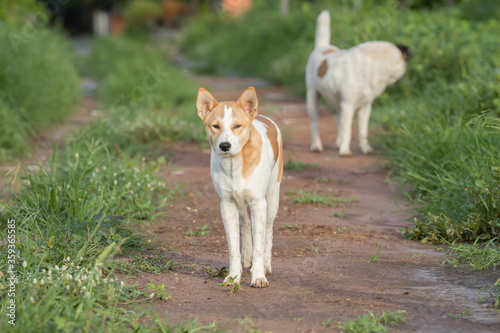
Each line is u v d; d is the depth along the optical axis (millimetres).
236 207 5980
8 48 16047
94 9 76000
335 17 25609
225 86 26016
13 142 12625
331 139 14555
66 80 19016
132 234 7258
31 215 6977
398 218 8781
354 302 5504
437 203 8461
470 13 26828
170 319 5082
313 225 8375
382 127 13422
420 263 6770
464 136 9891
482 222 7512
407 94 15969
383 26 20438
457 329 4824
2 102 13812
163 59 26312
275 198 6328
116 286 5730
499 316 5078
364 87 12227
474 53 15906
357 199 9703
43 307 4812
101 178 8984
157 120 14977
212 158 5887
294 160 12469
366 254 7137
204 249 7359
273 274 6402
